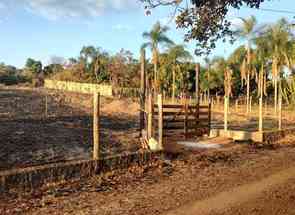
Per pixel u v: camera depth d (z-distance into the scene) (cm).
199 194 977
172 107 2031
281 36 3222
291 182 1130
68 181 1087
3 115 3077
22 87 8188
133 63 7462
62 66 9975
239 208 853
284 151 1819
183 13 745
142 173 1246
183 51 5153
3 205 857
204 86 6756
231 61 5747
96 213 811
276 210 841
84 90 7050
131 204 880
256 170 1323
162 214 804
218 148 1827
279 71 3300
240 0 686
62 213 809
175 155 1555
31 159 1441
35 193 959
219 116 4216
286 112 4894
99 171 1206
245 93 7312
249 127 3059
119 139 2009
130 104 4575
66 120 2955
